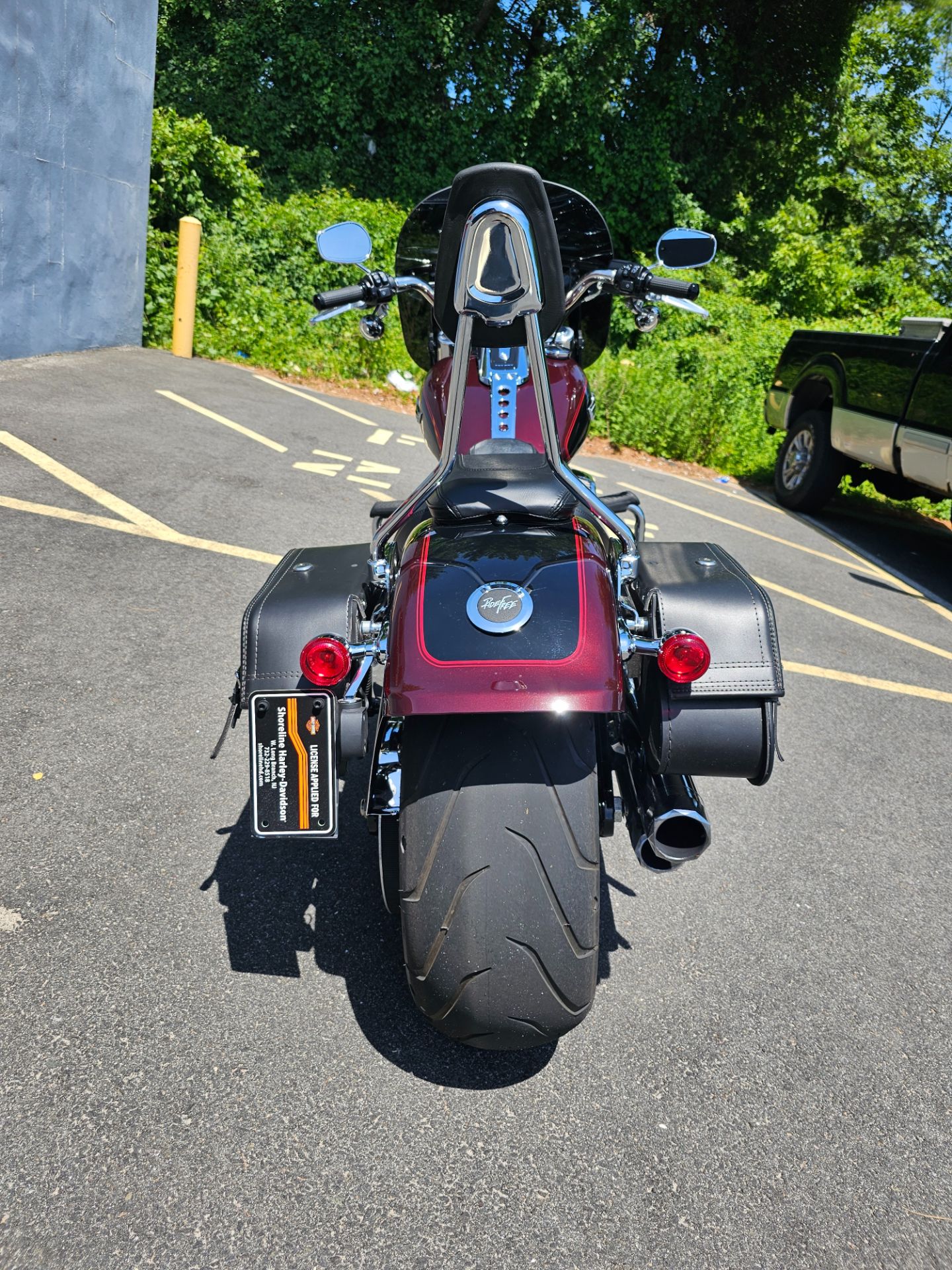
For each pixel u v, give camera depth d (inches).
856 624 233.6
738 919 115.3
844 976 107.0
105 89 369.1
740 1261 73.3
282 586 99.2
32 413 291.0
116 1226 71.8
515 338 101.9
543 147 764.0
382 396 437.1
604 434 430.6
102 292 389.4
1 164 315.3
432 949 78.2
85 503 231.3
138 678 155.3
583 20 726.5
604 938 110.0
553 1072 90.0
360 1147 80.2
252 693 91.1
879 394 313.3
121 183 390.9
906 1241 75.9
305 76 728.3
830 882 125.0
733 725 92.6
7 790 123.5
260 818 86.1
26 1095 81.9
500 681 75.6
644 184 761.0
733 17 765.3
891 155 1002.7
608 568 90.3
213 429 315.3
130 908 106.0
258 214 494.0
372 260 511.5
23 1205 72.7
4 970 95.1
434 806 78.6
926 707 185.8
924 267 968.3
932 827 141.0
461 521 92.4
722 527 315.3
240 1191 75.4
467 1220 74.7
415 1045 91.7
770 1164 81.8
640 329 119.3
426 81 744.3
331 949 103.3
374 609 104.5
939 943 114.3
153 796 126.2
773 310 765.9
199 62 743.7
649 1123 85.1
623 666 91.1
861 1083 91.5
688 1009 99.7
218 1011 93.3
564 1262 72.0
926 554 323.6
